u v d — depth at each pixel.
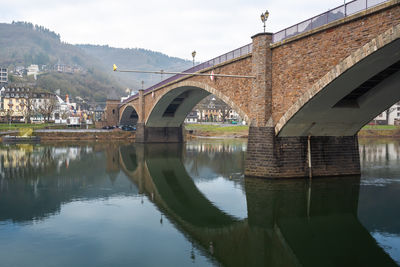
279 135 26.45
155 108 65.62
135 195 26.02
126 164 41.78
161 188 28.47
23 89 125.19
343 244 16.22
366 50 17.89
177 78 52.06
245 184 26.02
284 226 18.67
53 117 128.50
